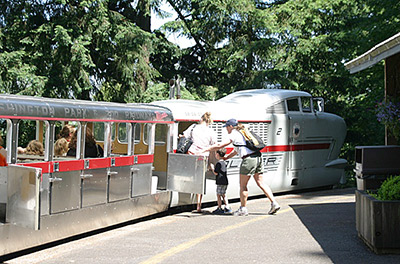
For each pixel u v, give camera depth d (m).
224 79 24.08
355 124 22.98
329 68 22.42
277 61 22.30
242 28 23.06
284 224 8.76
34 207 6.19
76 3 19.42
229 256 6.61
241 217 9.71
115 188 8.66
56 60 18.72
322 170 14.78
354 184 22.58
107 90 21.41
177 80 12.73
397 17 18.36
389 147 8.55
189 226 8.81
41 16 19.28
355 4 21.56
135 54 19.88
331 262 6.23
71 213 7.63
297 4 22.31
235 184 12.06
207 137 10.37
